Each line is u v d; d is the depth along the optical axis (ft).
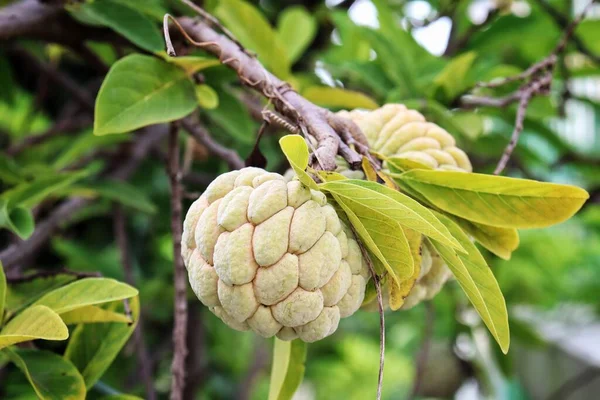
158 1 2.41
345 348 6.56
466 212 1.79
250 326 1.66
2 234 3.19
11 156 3.19
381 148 1.92
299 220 1.61
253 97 2.78
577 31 3.37
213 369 5.13
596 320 5.82
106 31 2.37
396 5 3.88
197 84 2.16
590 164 3.42
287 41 3.44
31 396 3.56
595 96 4.07
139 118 2.00
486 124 3.31
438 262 1.91
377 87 2.92
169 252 4.63
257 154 1.87
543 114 3.02
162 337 4.40
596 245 5.37
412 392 3.79
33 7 2.33
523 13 3.52
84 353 2.01
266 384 6.28
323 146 1.70
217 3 2.55
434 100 2.71
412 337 5.77
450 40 3.46
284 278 1.60
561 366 5.16
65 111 3.96
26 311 1.77
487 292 1.72
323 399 6.99
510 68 2.95
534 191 1.74
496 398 5.99
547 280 4.90
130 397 2.02
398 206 1.54
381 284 1.75
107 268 3.77
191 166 3.74
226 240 1.62
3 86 3.27
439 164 1.90
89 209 3.59
